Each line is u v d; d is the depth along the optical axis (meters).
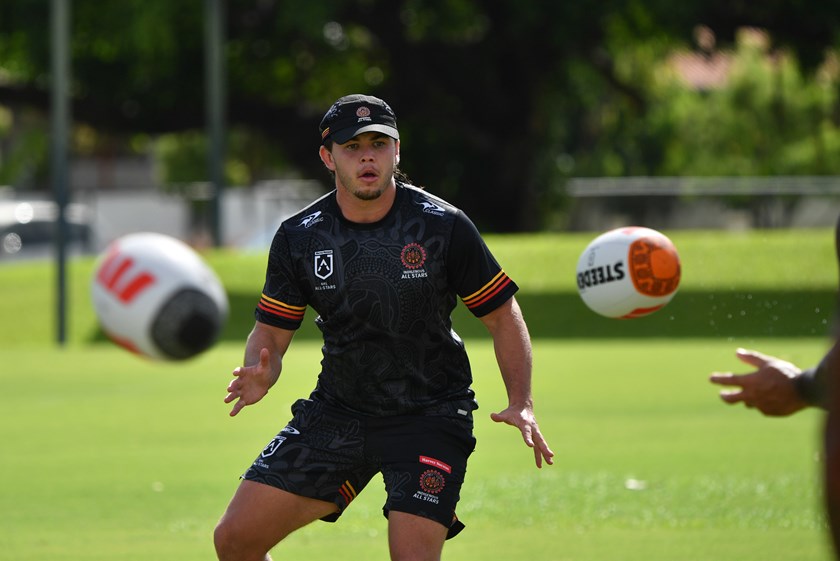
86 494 36.09
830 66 140.62
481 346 73.81
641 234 25.45
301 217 21.31
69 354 73.81
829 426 11.55
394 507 20.50
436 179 146.75
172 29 120.25
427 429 20.92
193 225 154.62
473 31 139.38
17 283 98.62
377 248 20.77
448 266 20.88
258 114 145.00
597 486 35.97
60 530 31.61
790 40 132.00
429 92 140.88
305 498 21.08
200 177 185.50
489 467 39.12
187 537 30.86
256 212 156.25
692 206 134.38
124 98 138.12
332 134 20.42
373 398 21.05
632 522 31.69
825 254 93.25
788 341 68.12
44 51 122.00
